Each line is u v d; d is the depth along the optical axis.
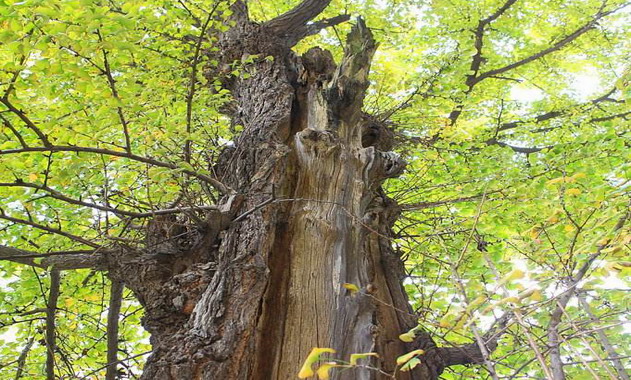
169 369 2.38
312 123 4.16
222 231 3.19
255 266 2.82
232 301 2.66
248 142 3.86
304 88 4.66
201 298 2.76
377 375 2.76
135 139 3.76
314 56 4.84
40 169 3.09
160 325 2.84
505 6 7.44
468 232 3.99
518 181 4.77
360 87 4.01
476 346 3.22
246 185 3.48
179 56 4.91
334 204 3.34
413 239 4.75
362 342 2.67
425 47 7.71
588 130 6.21
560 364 2.05
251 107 4.48
